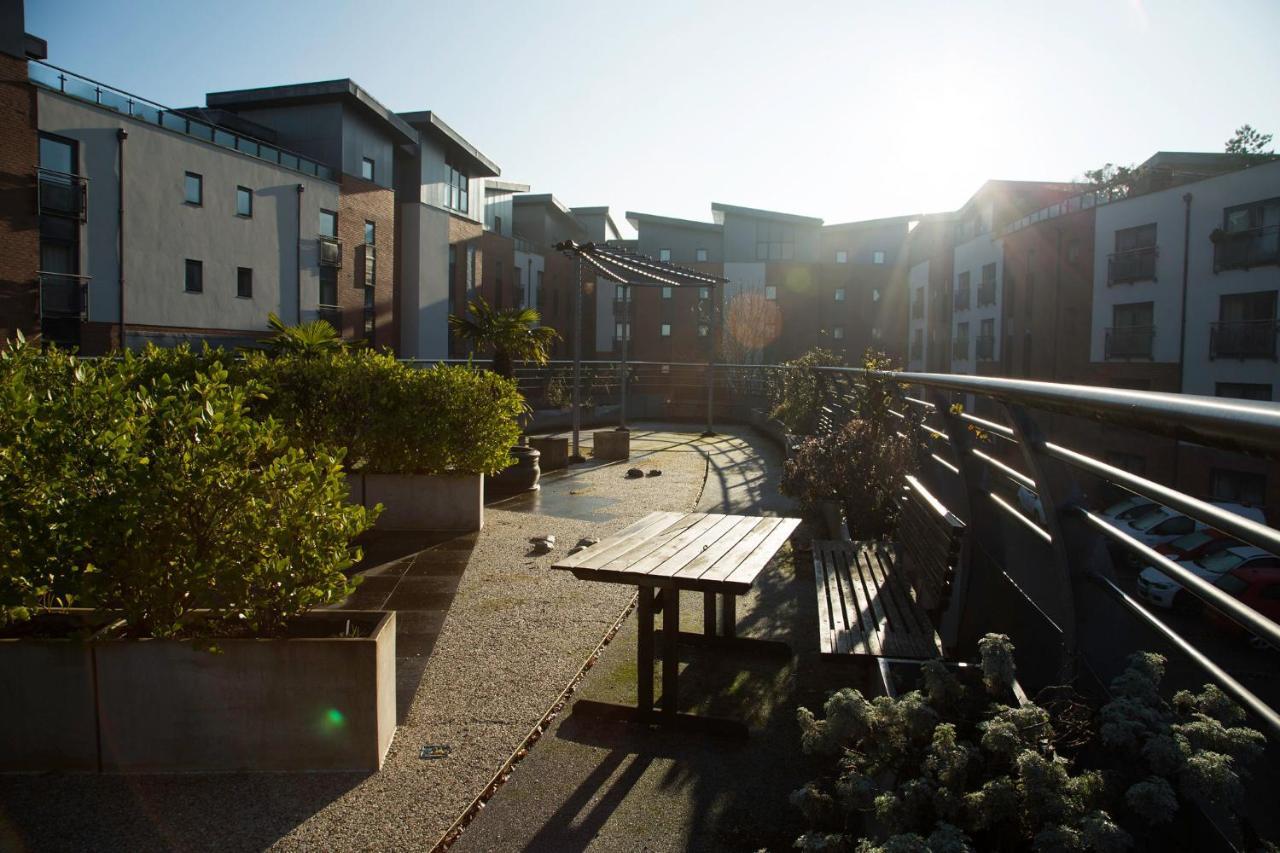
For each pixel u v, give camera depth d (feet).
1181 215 95.50
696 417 92.58
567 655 17.35
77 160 83.51
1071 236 116.37
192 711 12.49
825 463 27.61
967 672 9.90
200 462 12.31
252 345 104.73
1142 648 8.87
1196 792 5.87
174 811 11.41
